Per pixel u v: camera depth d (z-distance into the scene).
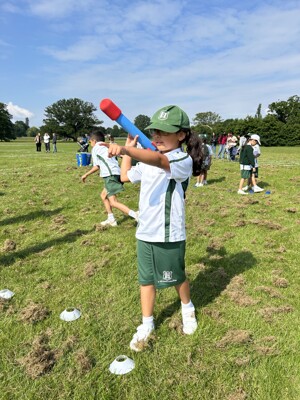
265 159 21.94
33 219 6.62
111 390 2.33
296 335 2.90
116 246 5.04
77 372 2.47
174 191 2.64
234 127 64.94
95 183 10.70
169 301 3.43
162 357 2.62
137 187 10.18
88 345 2.77
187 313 2.97
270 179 11.91
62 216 6.78
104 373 2.47
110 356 2.65
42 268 4.29
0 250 4.88
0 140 87.75
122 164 3.04
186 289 2.92
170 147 2.65
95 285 3.80
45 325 3.05
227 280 3.91
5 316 3.20
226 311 3.26
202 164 2.83
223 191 9.73
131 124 2.47
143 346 2.71
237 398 2.23
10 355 2.67
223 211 7.24
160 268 2.73
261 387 2.34
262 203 8.09
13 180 11.23
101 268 4.24
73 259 4.57
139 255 2.78
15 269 4.25
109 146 2.18
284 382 2.38
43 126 110.12
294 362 2.58
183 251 2.77
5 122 87.44
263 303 3.43
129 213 5.70
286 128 62.56
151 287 2.81
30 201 8.10
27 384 2.38
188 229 5.93
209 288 3.71
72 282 3.89
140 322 3.10
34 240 5.34
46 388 2.34
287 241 5.33
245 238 5.44
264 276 4.05
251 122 64.25
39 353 2.64
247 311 3.26
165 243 2.67
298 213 7.08
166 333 2.92
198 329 2.96
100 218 6.64
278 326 3.04
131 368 2.50
